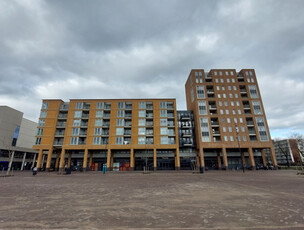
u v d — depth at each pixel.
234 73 56.62
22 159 56.91
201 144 49.41
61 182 17.56
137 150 51.41
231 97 54.25
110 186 14.11
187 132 54.91
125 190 11.81
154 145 46.53
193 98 56.88
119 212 6.34
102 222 5.25
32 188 13.00
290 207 6.90
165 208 6.89
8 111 53.94
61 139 49.69
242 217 5.65
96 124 48.62
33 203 7.88
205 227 4.78
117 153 51.88
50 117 49.25
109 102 50.94
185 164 52.53
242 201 8.06
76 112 49.56
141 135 47.56
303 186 13.41
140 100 51.09
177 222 5.21
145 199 8.69
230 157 54.00
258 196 9.30
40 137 47.50
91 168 48.88
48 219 5.55
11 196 9.66
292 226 4.79
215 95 54.53
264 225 4.90
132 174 31.17
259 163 54.06
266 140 49.97
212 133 50.91
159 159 51.72
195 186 13.73
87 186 14.16
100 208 6.94
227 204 7.49
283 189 11.87
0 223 5.16
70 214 6.11
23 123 61.94
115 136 47.31
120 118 49.25
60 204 7.67
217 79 56.19
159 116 49.56
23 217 5.77
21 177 24.72
